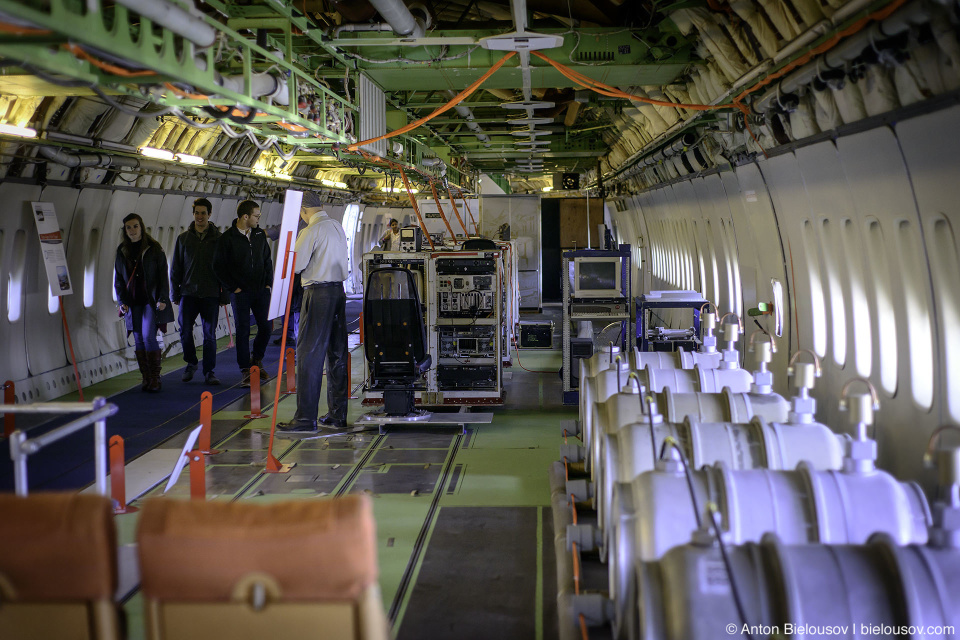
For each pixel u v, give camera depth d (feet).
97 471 15.49
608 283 37.35
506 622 16.63
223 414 36.50
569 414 35.99
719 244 42.37
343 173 77.77
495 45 26.02
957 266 17.76
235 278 42.27
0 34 13.03
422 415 33.35
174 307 55.06
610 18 30.45
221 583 9.25
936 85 16.63
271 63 23.63
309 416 33.01
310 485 26.07
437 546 20.83
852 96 20.43
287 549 9.13
